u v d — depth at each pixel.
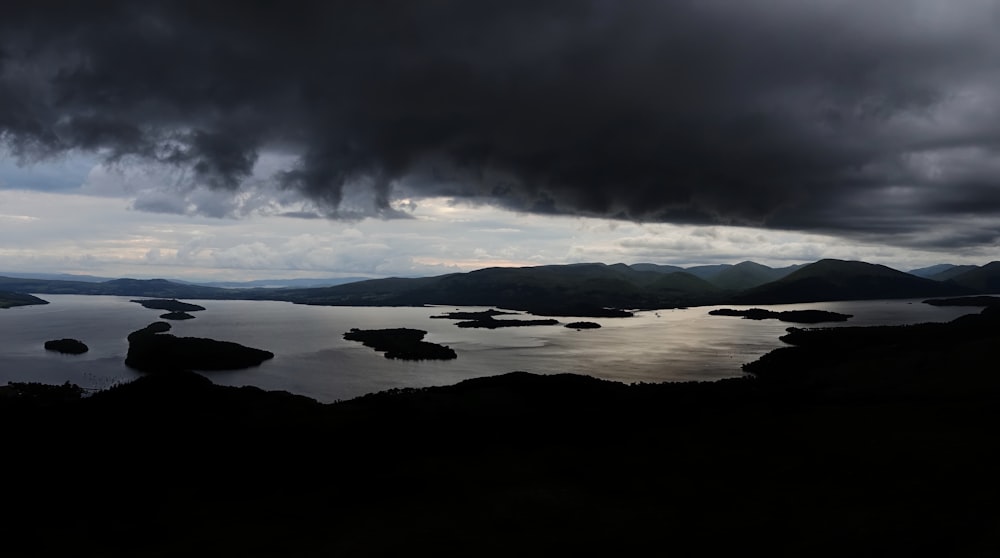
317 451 65.00
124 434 69.31
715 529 38.78
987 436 57.84
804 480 48.44
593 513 43.16
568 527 40.47
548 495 47.56
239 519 45.06
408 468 58.09
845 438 61.19
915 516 38.00
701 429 70.75
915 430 62.50
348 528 42.38
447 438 71.00
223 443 67.44
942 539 33.59
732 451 59.16
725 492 46.69
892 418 69.25
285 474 56.97
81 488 52.38
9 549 39.97
